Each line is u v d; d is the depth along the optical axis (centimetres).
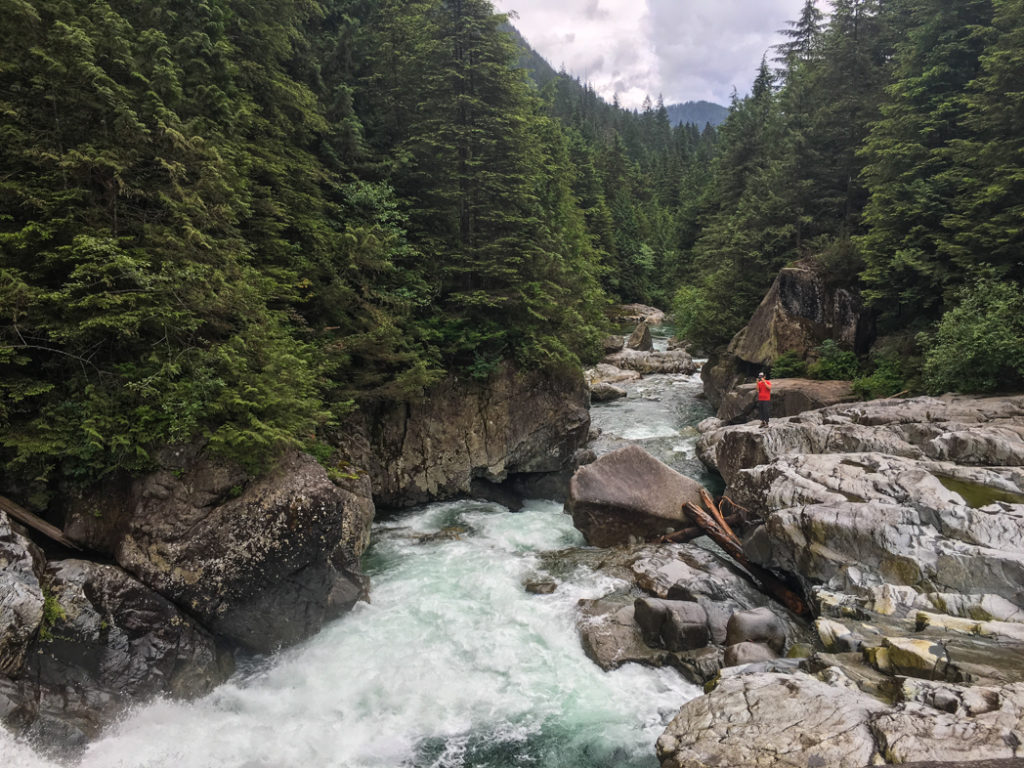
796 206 2964
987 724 591
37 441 855
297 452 1094
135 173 995
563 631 1110
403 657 1029
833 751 608
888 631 863
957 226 1847
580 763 816
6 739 655
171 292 961
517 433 1917
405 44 2128
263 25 1541
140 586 870
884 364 2106
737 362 2850
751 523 1382
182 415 952
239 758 802
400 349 1722
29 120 911
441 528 1599
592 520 1502
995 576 896
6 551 739
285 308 1451
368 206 1781
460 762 820
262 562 964
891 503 1091
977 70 2059
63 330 859
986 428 1330
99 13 990
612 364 3850
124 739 787
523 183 1967
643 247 6538
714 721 706
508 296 1902
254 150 1430
